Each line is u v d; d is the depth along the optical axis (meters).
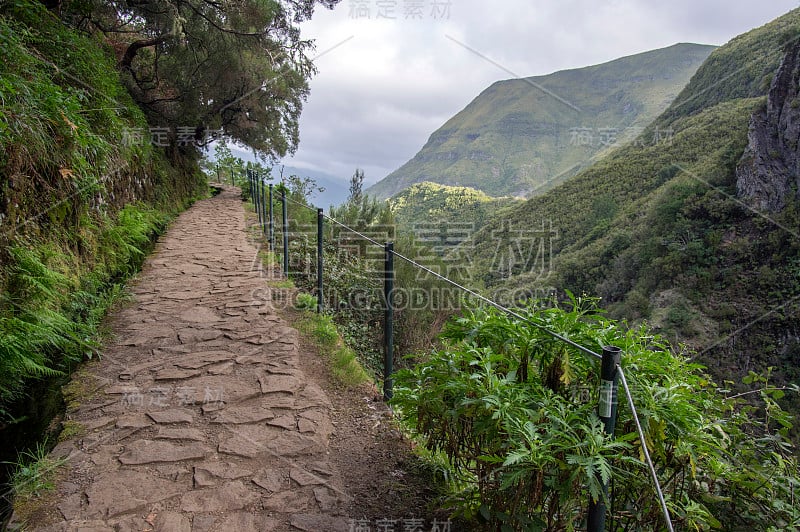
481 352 1.67
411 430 2.51
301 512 1.85
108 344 3.51
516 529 1.48
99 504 1.82
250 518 1.80
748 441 1.73
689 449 1.35
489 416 1.51
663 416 1.33
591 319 1.66
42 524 1.70
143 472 2.04
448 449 1.79
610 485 1.38
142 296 4.75
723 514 1.61
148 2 8.55
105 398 2.71
